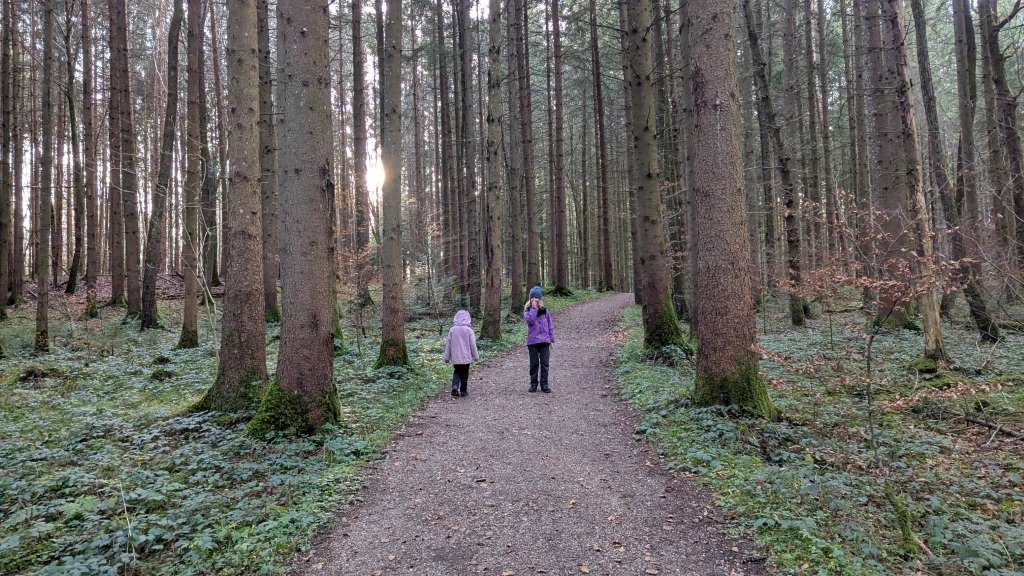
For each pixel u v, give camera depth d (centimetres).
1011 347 934
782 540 377
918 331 1132
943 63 2358
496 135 1358
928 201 759
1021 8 1073
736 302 660
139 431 670
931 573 333
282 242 660
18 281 1948
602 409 797
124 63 1689
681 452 561
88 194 1753
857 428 605
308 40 648
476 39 2634
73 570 337
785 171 1277
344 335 1605
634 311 1988
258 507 446
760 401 650
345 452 588
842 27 2120
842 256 551
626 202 3781
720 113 660
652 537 401
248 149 744
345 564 373
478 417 769
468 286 2061
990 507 417
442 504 472
